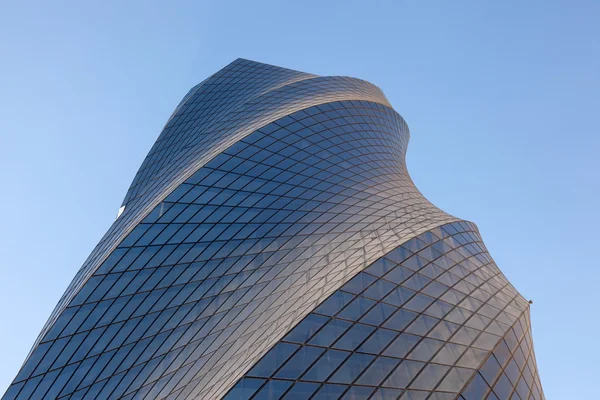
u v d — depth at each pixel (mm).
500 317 26906
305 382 20703
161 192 57312
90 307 44469
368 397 20188
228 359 26203
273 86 81500
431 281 27828
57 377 39531
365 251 30828
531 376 25031
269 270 36906
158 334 36812
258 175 53375
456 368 21953
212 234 46344
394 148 71188
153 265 45344
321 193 48594
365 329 23422
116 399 32375
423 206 43375
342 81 87750
